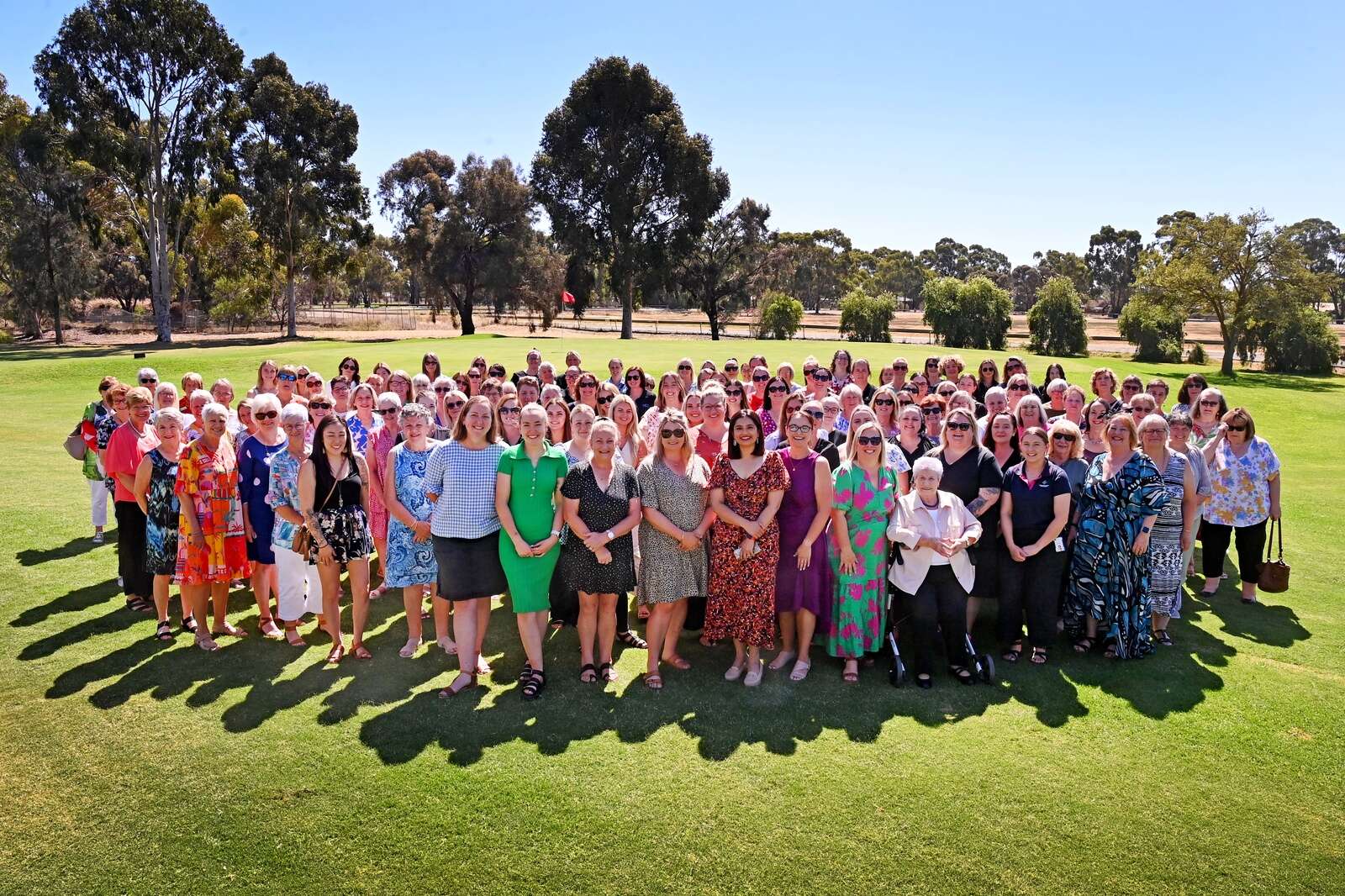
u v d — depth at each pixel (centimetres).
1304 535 934
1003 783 413
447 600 542
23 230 4169
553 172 4541
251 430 645
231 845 364
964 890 340
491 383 822
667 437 521
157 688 504
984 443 680
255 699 492
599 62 4369
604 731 461
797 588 532
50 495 982
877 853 362
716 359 2492
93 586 682
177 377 2178
